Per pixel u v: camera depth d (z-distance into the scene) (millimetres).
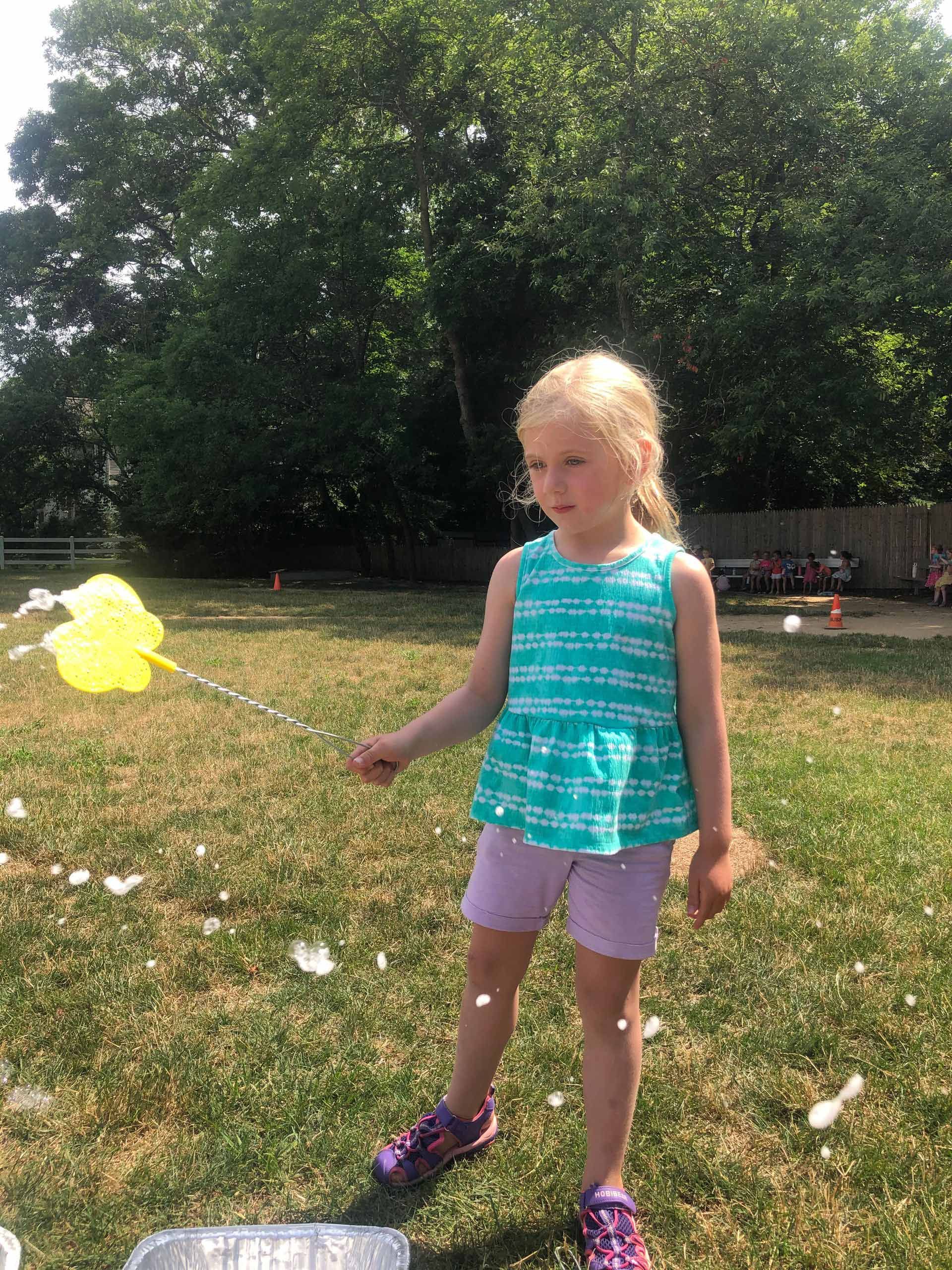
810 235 16422
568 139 18766
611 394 1856
